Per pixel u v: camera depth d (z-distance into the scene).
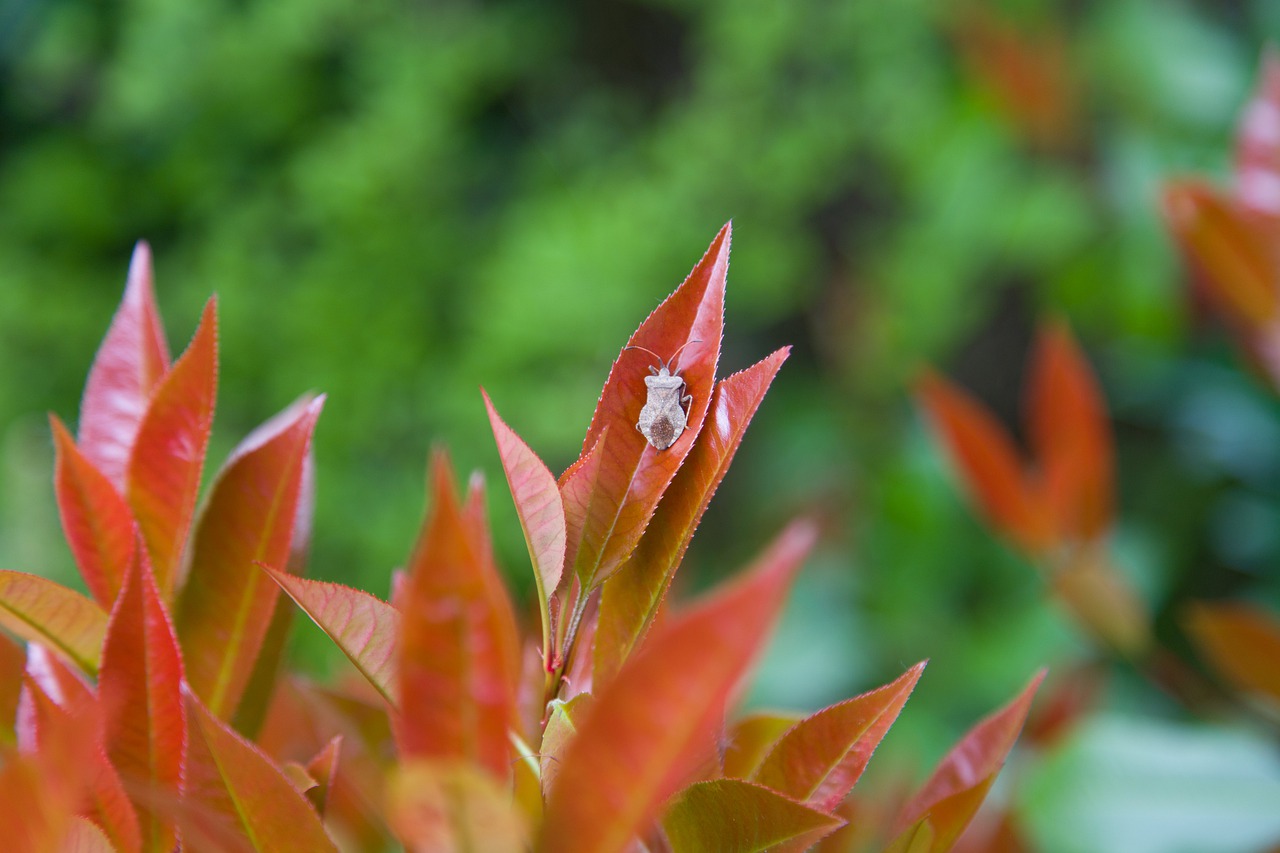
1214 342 1.08
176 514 0.50
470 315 2.81
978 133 2.10
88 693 0.47
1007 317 2.25
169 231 3.14
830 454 2.21
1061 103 1.27
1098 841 0.72
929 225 2.21
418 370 2.78
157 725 0.46
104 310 2.97
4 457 2.68
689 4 2.89
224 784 0.44
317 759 0.48
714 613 0.39
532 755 0.45
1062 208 1.98
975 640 1.49
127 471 0.49
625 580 0.47
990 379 2.28
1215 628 0.68
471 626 0.41
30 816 0.41
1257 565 1.18
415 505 2.60
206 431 0.49
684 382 0.47
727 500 2.44
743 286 2.67
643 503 0.47
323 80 3.06
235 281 2.82
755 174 2.65
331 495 2.59
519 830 0.40
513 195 3.01
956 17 1.33
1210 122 1.18
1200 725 0.97
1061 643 1.41
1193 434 1.16
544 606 0.46
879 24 2.49
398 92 2.87
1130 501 1.52
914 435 1.65
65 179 3.01
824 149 2.61
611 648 0.47
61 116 3.19
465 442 2.60
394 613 0.45
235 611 0.50
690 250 2.69
